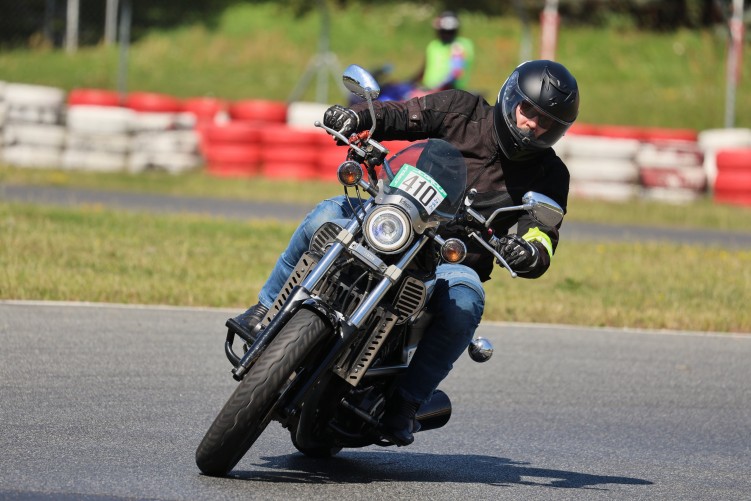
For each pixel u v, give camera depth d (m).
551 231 17.12
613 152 69.75
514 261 16.11
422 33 116.50
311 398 16.09
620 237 54.47
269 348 15.20
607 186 69.62
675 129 97.38
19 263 33.66
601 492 17.66
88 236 40.34
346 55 111.19
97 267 34.78
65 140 67.62
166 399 21.45
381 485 17.03
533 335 30.97
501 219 18.06
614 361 28.55
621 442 21.42
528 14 115.31
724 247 52.97
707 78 107.19
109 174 65.56
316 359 15.69
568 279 38.81
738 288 39.88
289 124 72.94
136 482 15.68
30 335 25.91
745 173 69.94
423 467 18.64
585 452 20.48
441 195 15.99
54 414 19.55
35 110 67.06
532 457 19.88
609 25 114.88
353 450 19.66
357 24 116.81
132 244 39.62
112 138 67.88
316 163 68.38
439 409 18.31
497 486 17.56
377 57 111.12
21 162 66.44
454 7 120.44
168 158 68.50
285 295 16.09
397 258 15.92
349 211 17.45
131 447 17.77
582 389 25.56
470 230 16.39
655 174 70.62
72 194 56.59
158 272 35.09
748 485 18.84
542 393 24.98
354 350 15.79
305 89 103.94
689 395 25.73
